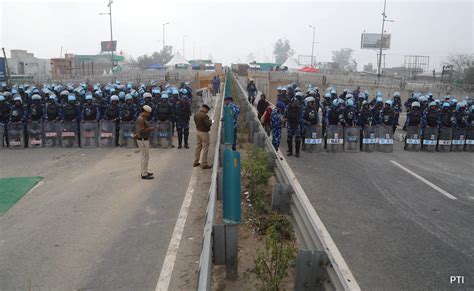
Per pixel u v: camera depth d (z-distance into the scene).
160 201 8.55
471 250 6.41
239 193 6.29
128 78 39.41
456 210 8.31
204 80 40.97
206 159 11.33
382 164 12.51
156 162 12.14
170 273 5.58
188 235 6.82
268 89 42.56
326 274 4.20
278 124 13.07
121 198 8.73
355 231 7.10
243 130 16.06
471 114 15.11
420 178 10.83
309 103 14.16
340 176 10.92
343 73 64.12
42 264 5.84
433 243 6.65
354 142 14.27
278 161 8.83
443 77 54.28
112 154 13.26
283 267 4.79
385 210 8.23
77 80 36.78
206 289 3.38
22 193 9.04
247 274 5.31
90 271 5.64
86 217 7.64
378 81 40.81
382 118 14.70
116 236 6.79
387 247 6.46
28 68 57.12
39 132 14.25
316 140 14.15
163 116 14.24
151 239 6.67
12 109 14.15
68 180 10.12
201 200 8.61
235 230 5.08
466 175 11.26
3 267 5.75
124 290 5.17
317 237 4.74
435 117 14.70
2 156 12.92
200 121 11.16
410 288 5.25
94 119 14.37
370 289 5.21
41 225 7.26
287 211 6.90
